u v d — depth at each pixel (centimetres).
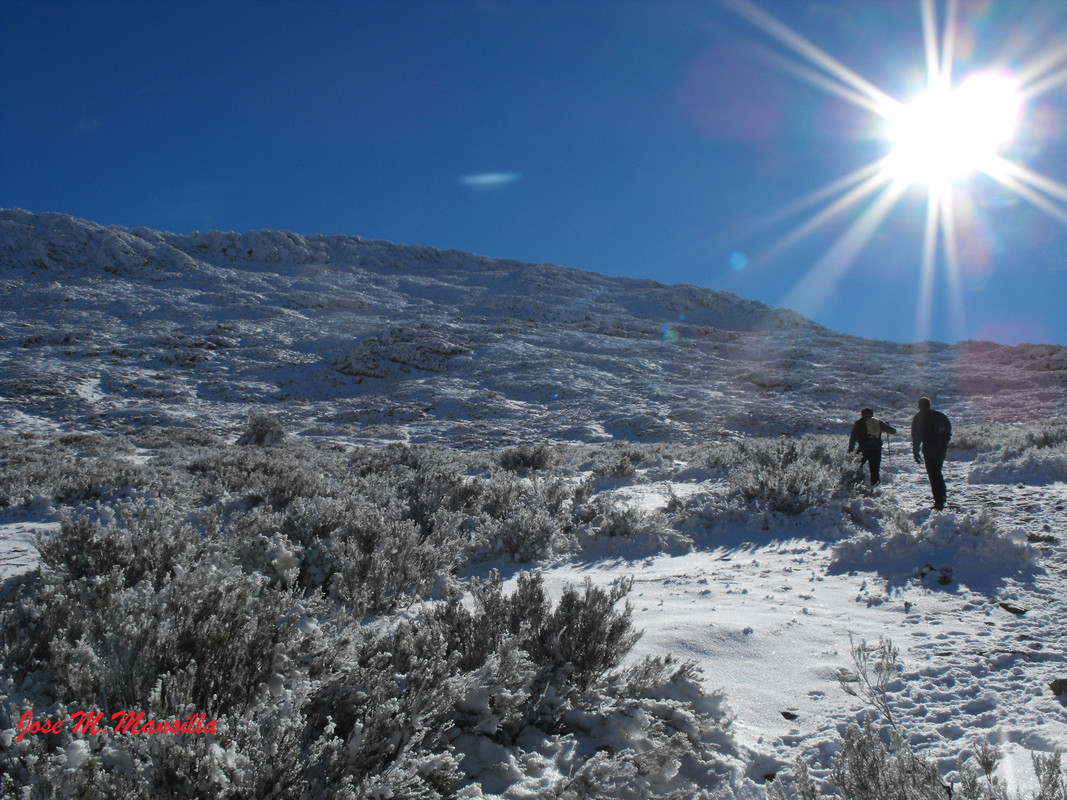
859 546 668
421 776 235
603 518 905
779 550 757
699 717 306
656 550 812
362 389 6825
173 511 605
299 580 552
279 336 8512
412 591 565
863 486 1062
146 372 6450
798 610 504
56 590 363
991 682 346
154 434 3856
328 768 227
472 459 2336
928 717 313
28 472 1280
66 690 254
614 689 335
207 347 7644
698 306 13750
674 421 5134
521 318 11212
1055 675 350
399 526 624
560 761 275
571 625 352
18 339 7150
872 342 10850
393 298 12219
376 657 303
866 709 325
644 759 262
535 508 868
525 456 1967
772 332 12019
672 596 574
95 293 9888
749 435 4728
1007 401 5572
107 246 12094
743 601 541
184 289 10906
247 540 549
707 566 704
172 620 284
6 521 962
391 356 7712
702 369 7925
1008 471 1201
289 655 301
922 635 428
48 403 4944
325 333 8825
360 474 1652
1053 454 1233
